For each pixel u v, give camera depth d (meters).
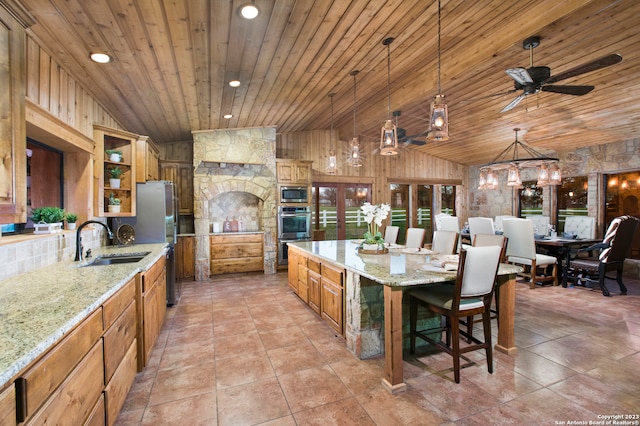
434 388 2.16
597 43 3.04
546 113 4.76
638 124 4.78
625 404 1.96
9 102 1.40
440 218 6.12
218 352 2.73
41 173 2.78
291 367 2.46
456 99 4.45
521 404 1.97
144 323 2.40
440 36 2.94
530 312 3.67
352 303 2.68
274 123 5.69
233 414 1.91
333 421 1.84
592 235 5.33
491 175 5.43
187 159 6.09
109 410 1.64
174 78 3.06
